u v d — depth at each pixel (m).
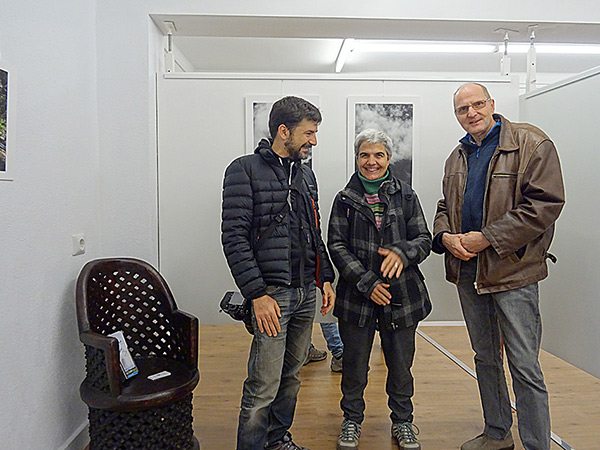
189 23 3.03
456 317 3.45
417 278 2.31
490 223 2.08
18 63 1.84
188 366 2.20
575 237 2.84
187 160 3.24
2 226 1.74
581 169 2.78
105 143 2.84
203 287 3.29
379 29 3.20
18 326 1.84
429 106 3.32
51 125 2.12
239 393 2.92
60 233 2.20
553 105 3.01
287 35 3.32
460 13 3.01
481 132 2.16
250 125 3.24
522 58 6.13
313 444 2.37
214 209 3.26
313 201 2.16
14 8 1.83
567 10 3.06
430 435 2.45
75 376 2.31
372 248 2.25
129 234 2.87
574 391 2.96
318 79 3.27
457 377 3.16
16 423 1.82
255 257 1.96
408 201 2.32
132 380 2.07
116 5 2.84
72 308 2.29
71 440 2.24
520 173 2.02
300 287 2.02
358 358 2.31
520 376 2.07
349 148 3.30
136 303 2.36
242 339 3.87
